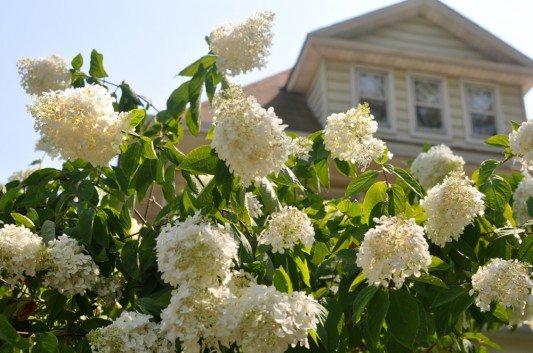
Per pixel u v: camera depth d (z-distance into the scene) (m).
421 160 4.05
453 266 2.93
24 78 3.26
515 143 2.97
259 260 2.58
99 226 2.72
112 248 2.77
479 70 10.02
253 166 2.18
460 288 2.49
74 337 2.66
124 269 2.75
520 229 2.92
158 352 2.09
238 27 2.75
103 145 2.36
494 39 10.10
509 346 6.47
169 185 2.88
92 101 2.33
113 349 2.07
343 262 2.67
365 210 2.91
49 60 3.27
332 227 3.14
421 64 9.80
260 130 2.12
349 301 2.52
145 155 2.64
